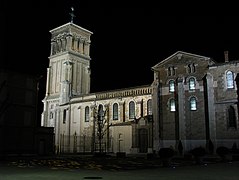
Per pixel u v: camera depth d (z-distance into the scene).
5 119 49.19
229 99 46.69
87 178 17.19
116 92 65.88
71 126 72.50
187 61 52.56
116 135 61.44
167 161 26.73
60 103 77.12
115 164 30.14
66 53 81.94
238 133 44.94
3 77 50.12
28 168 25.45
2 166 27.92
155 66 56.34
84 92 83.75
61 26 85.81
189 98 51.00
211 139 46.78
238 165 27.28
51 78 84.56
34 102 54.34
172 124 51.97
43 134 55.84
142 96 60.94
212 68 49.31
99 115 61.41
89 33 89.62
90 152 65.75
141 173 19.97
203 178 16.64
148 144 54.28
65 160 38.25
